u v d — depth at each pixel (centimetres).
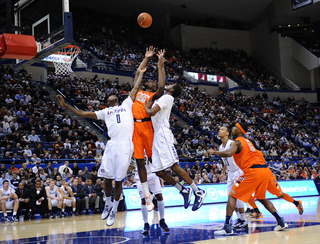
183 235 511
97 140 1466
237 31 3562
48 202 974
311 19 3188
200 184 1255
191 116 2141
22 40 773
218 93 2823
